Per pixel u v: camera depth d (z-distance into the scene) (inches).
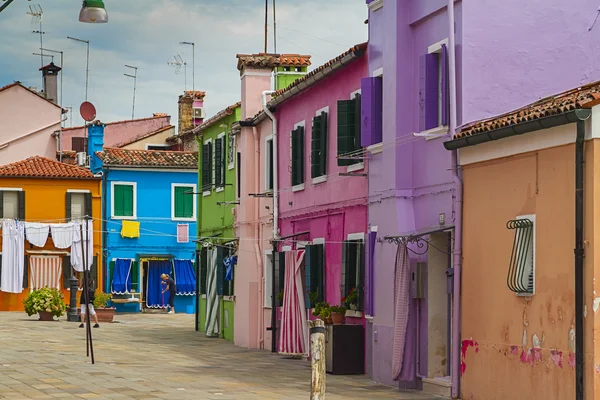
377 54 872.3
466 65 728.3
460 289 713.6
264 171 1284.4
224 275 1433.3
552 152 601.6
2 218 2071.9
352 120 942.4
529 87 734.5
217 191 1508.4
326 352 927.0
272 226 1232.2
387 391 780.0
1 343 1202.0
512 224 643.5
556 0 739.4
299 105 1143.6
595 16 741.3
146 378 835.4
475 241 695.7
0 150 2335.1
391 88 829.8
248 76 1330.0
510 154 648.4
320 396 486.3
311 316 1064.2
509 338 644.1
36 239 2062.0
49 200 2097.7
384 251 839.1
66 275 2085.4
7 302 2065.7
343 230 986.7
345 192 977.5
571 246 577.9
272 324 1189.7
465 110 725.9
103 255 2128.4
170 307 2111.2
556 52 739.4
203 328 1560.0
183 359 1051.3
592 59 741.9
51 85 2571.4
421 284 781.3
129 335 1421.0
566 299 581.0
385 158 841.5
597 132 561.0
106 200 2132.1
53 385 773.3
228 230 1443.2
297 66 1344.7
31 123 2363.4
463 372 705.6
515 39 735.7
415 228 808.9
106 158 2132.1
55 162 2160.4
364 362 912.9
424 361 783.1
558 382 585.3
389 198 831.1
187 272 2167.8
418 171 806.5
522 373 626.2
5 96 2343.8
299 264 1087.0
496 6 734.5
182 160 2170.3
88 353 1049.5
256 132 1315.2
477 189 695.1
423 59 775.7
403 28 820.6
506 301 649.6
